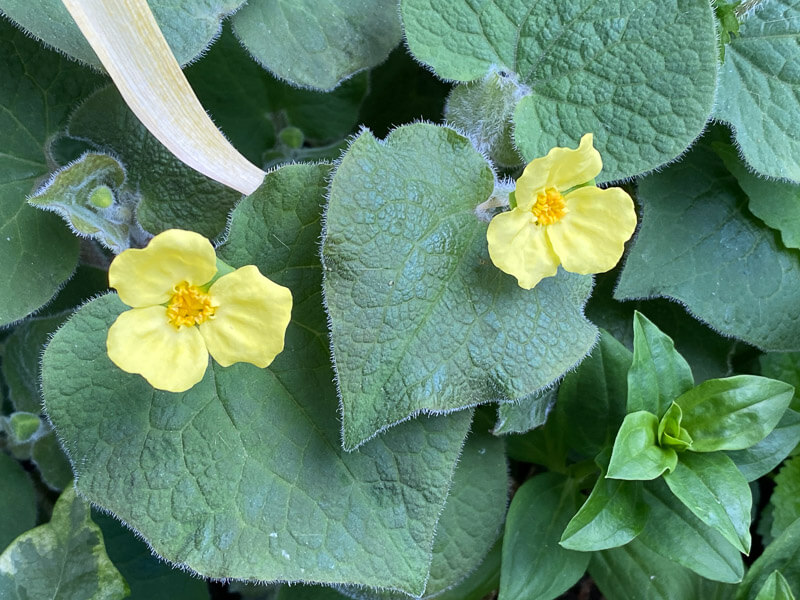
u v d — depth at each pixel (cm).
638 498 11
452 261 10
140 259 8
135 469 10
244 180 11
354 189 9
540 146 11
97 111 11
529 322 10
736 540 10
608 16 11
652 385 11
